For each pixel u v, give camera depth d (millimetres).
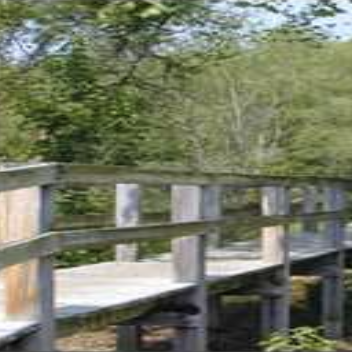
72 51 15016
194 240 9492
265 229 12492
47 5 12922
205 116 32312
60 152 15844
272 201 12477
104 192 14977
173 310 9289
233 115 36219
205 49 16172
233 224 10430
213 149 34469
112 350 11609
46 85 15555
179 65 16297
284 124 38062
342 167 36906
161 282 9531
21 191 6609
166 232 8625
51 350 6684
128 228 7883
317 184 14258
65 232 6895
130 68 15680
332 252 15023
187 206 9492
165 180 8664
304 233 16781
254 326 14594
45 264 6633
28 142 16031
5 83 15594
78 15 13078
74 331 7230
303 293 17625
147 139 17125
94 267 11016
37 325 6574
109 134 16047
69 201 14508
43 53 15125
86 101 15609
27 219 6594
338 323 15234
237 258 12992
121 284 9352
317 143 37062
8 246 5988
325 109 37906
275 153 37469
